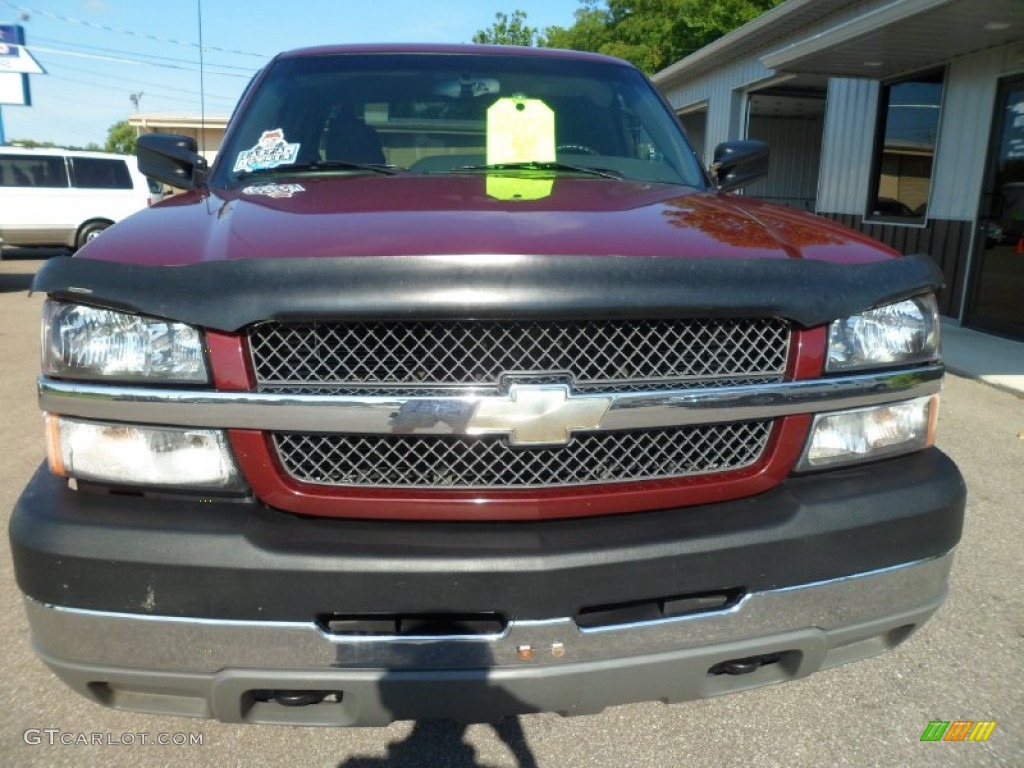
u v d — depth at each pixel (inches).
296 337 66.6
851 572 74.9
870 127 413.4
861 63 366.3
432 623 68.2
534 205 85.2
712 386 70.9
